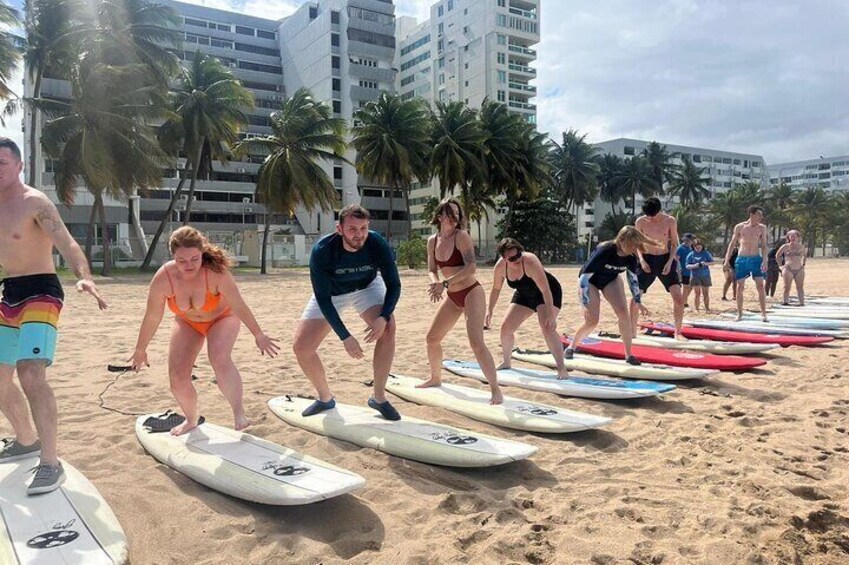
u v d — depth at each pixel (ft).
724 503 10.12
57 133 77.92
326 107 110.83
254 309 42.06
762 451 12.71
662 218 24.29
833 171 467.11
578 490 10.75
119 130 80.84
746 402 16.74
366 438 12.67
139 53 86.38
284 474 10.18
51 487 9.36
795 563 8.33
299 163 102.42
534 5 233.14
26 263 9.92
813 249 276.21
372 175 129.39
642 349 22.61
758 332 27.99
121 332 30.22
